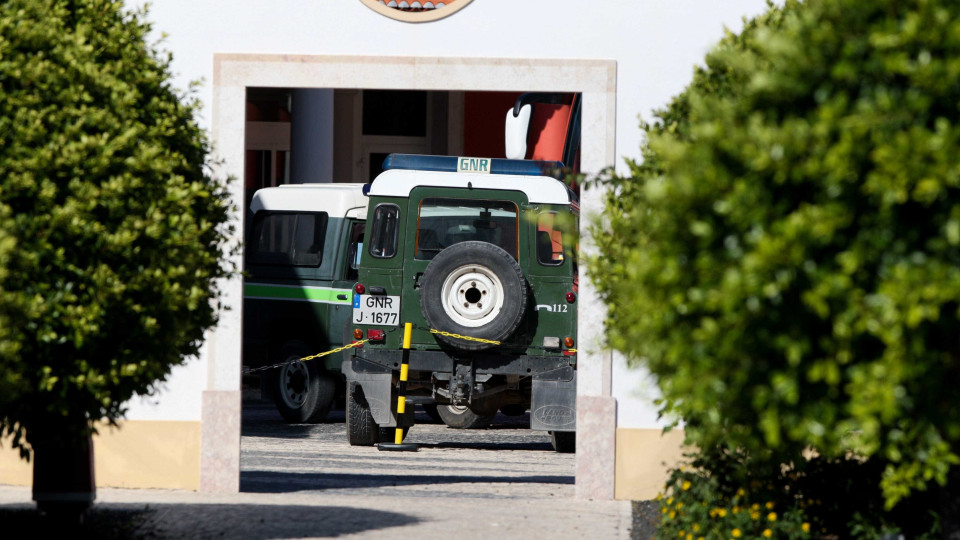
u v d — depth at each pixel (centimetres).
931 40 1658
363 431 4575
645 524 2831
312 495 3272
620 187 2820
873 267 1686
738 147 1703
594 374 3238
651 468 3238
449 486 3606
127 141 2316
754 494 2533
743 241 1708
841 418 1812
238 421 3250
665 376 1945
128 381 2373
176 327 2355
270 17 3266
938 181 1598
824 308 1642
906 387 1750
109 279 2231
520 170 4572
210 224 2545
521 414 5756
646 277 1764
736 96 2031
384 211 4566
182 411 3256
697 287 1742
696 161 1739
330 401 5369
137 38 2547
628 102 3247
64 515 2533
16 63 2264
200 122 3253
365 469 3953
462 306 4369
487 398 4606
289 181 8188
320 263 5384
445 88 3259
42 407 2352
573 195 4819
